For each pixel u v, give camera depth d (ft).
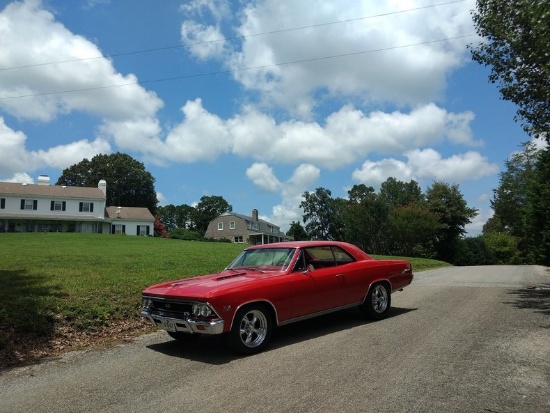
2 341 21.57
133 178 287.89
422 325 25.26
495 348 19.89
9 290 31.35
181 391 15.84
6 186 177.47
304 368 17.88
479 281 51.26
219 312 19.42
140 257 62.64
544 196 104.68
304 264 24.35
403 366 17.57
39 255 60.18
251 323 21.06
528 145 203.72
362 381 15.98
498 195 215.31
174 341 23.99
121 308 28.91
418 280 54.24
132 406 14.60
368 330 24.54
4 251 67.26
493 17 33.68
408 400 14.11
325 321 27.68
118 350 22.31
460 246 182.50
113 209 214.48
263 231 276.62
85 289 33.06
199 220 359.87
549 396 14.25
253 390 15.55
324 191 308.40
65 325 25.38
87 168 288.10
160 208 396.57
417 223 148.46
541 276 59.88
